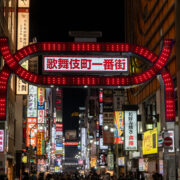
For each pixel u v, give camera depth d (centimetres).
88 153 17425
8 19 4466
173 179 2572
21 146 5884
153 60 2712
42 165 8588
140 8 5988
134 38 6588
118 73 2716
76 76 2659
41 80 2627
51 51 2650
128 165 6300
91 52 2675
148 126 4522
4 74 2589
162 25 4625
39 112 8181
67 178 3238
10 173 4891
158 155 4562
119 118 6088
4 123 2553
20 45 5269
